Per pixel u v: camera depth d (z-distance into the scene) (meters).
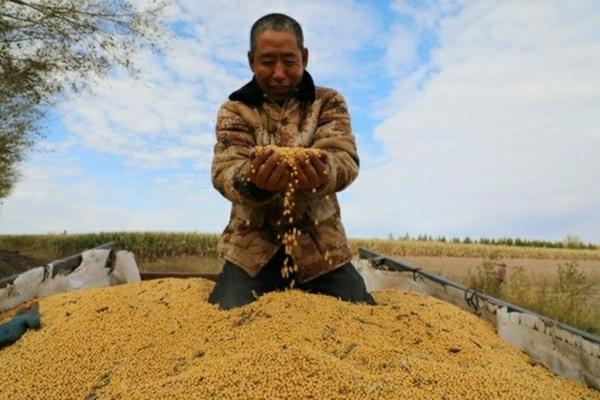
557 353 2.28
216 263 14.52
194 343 2.03
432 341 2.12
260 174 1.95
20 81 10.67
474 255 18.66
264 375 1.50
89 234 19.12
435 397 1.48
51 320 2.50
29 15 10.37
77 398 1.76
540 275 9.32
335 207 2.68
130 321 2.35
